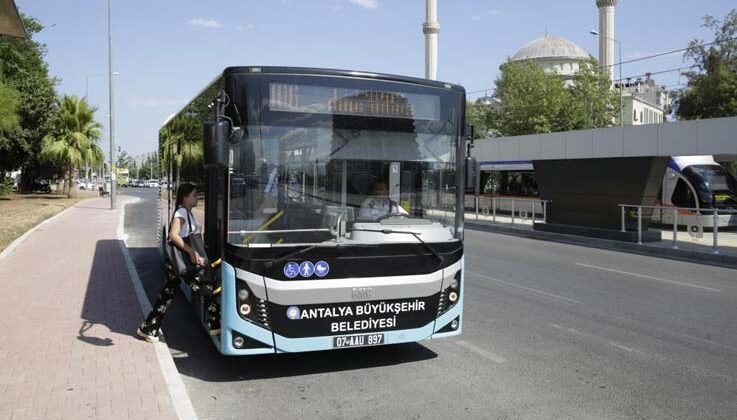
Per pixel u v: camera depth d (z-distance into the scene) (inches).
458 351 266.4
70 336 259.8
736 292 420.8
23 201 1478.8
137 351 238.2
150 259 557.6
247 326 205.6
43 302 330.0
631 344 281.1
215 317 227.0
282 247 207.2
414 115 234.1
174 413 177.9
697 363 252.7
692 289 430.0
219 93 214.1
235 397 209.5
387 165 227.6
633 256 621.0
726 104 1737.2
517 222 1042.7
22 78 1533.0
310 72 220.5
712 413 197.9
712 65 1808.6
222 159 204.1
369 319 217.6
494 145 1323.8
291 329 208.8
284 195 213.5
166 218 439.2
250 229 209.9
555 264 546.9
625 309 357.7
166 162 437.7
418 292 223.8
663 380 230.5
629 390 218.8
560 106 1915.6
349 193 221.1
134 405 183.6
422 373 236.1
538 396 211.6
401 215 227.8
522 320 326.0
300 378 229.8
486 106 2277.3
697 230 711.7
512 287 423.5
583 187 804.0
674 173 932.6
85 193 2348.7
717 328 314.0
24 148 1578.5
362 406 201.5
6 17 465.7
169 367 219.5
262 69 215.3
